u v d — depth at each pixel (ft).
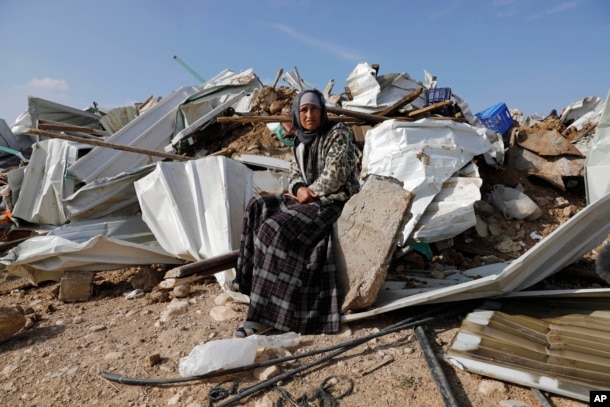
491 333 8.13
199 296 11.89
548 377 6.79
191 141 22.52
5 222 19.67
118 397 7.55
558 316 8.62
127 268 14.65
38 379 8.30
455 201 13.33
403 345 8.37
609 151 14.82
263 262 9.24
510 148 18.74
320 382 7.46
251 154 20.59
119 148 18.06
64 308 12.10
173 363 8.39
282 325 9.04
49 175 18.78
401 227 8.91
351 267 9.38
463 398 6.81
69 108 31.48
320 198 9.68
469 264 13.39
